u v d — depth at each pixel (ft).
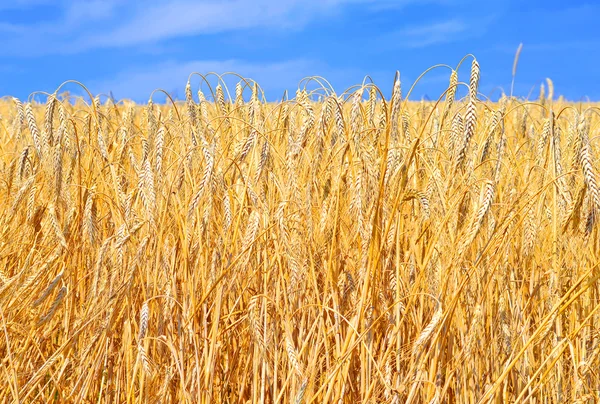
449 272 3.47
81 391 3.44
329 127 3.81
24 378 3.64
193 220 3.68
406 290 3.66
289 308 3.70
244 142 3.84
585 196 3.39
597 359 3.79
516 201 3.74
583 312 3.86
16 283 3.41
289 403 3.45
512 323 3.81
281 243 3.65
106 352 3.55
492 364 3.79
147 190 3.61
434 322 3.21
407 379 3.42
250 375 3.81
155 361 3.75
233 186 3.90
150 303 3.79
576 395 3.66
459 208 3.59
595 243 3.95
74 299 3.94
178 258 3.77
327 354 3.43
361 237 3.52
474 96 3.32
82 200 4.01
